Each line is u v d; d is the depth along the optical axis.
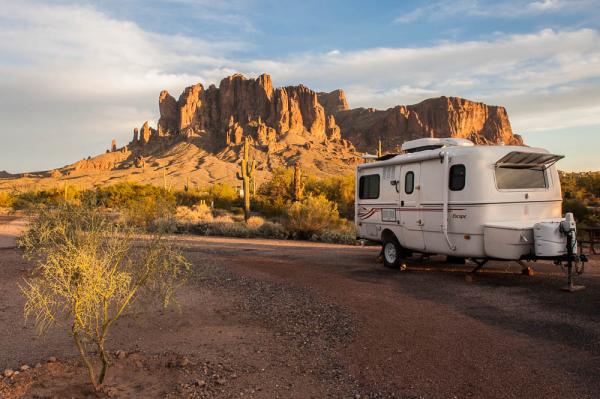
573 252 7.84
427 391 4.36
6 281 9.93
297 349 5.67
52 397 4.36
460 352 5.25
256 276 10.61
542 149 9.27
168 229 5.25
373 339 5.88
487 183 8.70
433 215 9.62
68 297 4.39
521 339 5.55
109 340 6.14
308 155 193.88
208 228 24.02
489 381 4.48
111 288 4.56
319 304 7.84
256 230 23.02
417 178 10.09
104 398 4.34
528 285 8.42
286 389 4.53
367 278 9.89
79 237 4.40
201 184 155.12
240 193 59.88
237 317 7.24
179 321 6.98
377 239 11.61
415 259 12.35
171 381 4.73
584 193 39.62
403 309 7.21
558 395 4.13
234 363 5.23
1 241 18.00
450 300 7.62
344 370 4.95
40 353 5.66
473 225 8.78
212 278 10.45
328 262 12.47
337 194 42.09
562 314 6.44
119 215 5.00
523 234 8.06
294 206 23.12
